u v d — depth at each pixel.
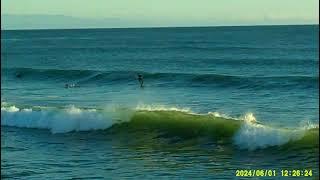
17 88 80.06
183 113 41.84
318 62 119.00
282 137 33.81
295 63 118.75
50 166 31.75
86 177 29.45
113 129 40.81
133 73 89.38
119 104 60.25
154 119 40.56
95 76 91.94
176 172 30.05
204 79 81.00
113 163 32.19
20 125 44.66
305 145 33.12
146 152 34.78
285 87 73.44
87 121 41.91
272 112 52.75
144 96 67.56
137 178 29.12
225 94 68.38
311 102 59.09
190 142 36.84
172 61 133.50
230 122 37.66
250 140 34.59
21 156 34.31
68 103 61.25
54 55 171.50
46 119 43.69
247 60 128.25
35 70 97.94
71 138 39.50
